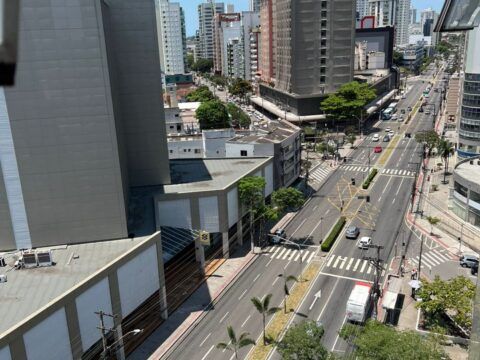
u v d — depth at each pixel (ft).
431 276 217.15
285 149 319.68
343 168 403.13
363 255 240.32
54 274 159.84
